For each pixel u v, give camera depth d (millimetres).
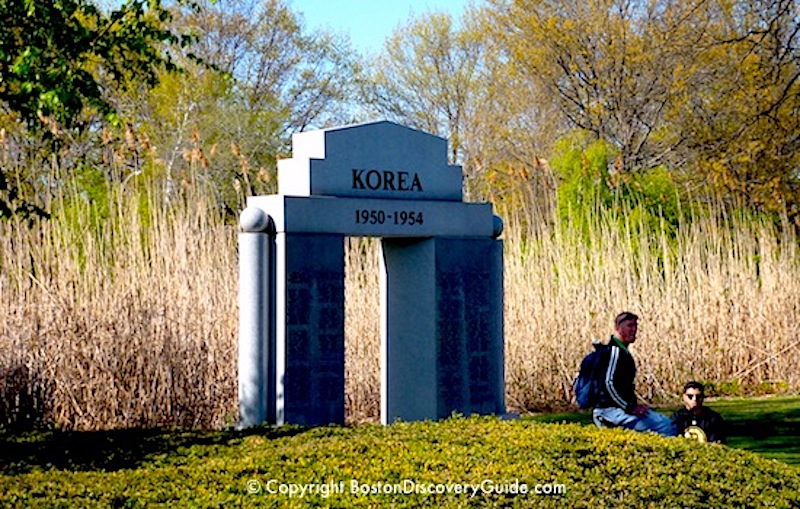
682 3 28500
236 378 12875
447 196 10875
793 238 17984
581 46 32688
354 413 13773
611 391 9719
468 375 10797
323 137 9961
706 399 15453
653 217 20531
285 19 34938
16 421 11625
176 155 26188
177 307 12547
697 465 7617
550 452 7590
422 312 10672
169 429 9500
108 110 10797
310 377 9594
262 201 9711
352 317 13930
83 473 7180
